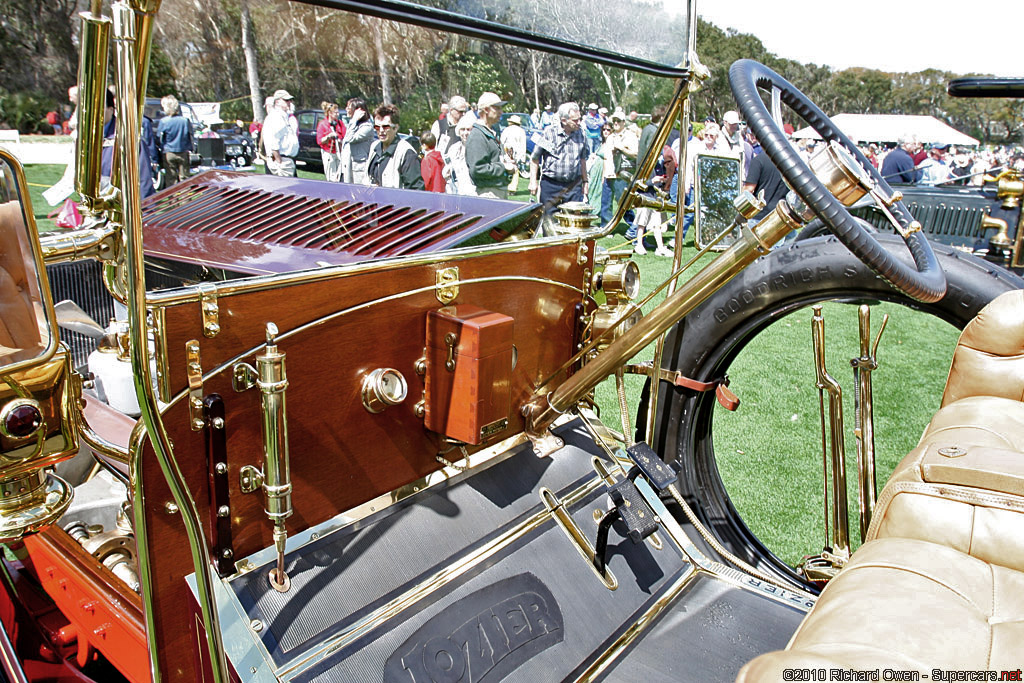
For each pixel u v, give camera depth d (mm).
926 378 4055
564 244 1453
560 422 1570
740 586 1452
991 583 937
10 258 797
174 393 898
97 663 1405
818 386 1813
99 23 720
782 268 1856
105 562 1165
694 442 2078
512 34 1113
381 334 1132
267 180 1578
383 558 1133
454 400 1186
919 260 1286
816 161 1084
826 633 856
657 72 1353
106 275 897
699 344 1985
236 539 1020
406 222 1354
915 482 1104
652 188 1574
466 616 1140
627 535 1444
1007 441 1228
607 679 1198
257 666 929
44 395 821
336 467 1130
